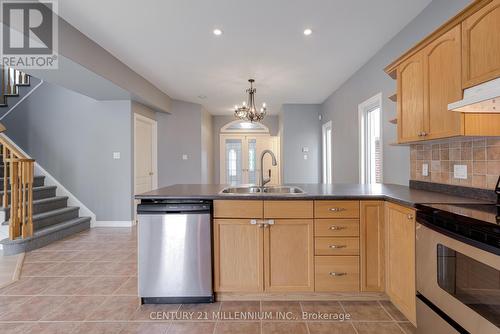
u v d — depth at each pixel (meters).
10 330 1.73
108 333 1.70
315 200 2.00
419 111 1.94
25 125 4.70
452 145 2.02
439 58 1.72
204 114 6.45
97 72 3.09
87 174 4.61
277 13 2.46
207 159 6.80
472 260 1.17
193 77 4.24
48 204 4.10
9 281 2.45
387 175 3.05
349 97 4.24
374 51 3.28
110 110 4.56
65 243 3.61
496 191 1.53
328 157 5.65
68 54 2.65
